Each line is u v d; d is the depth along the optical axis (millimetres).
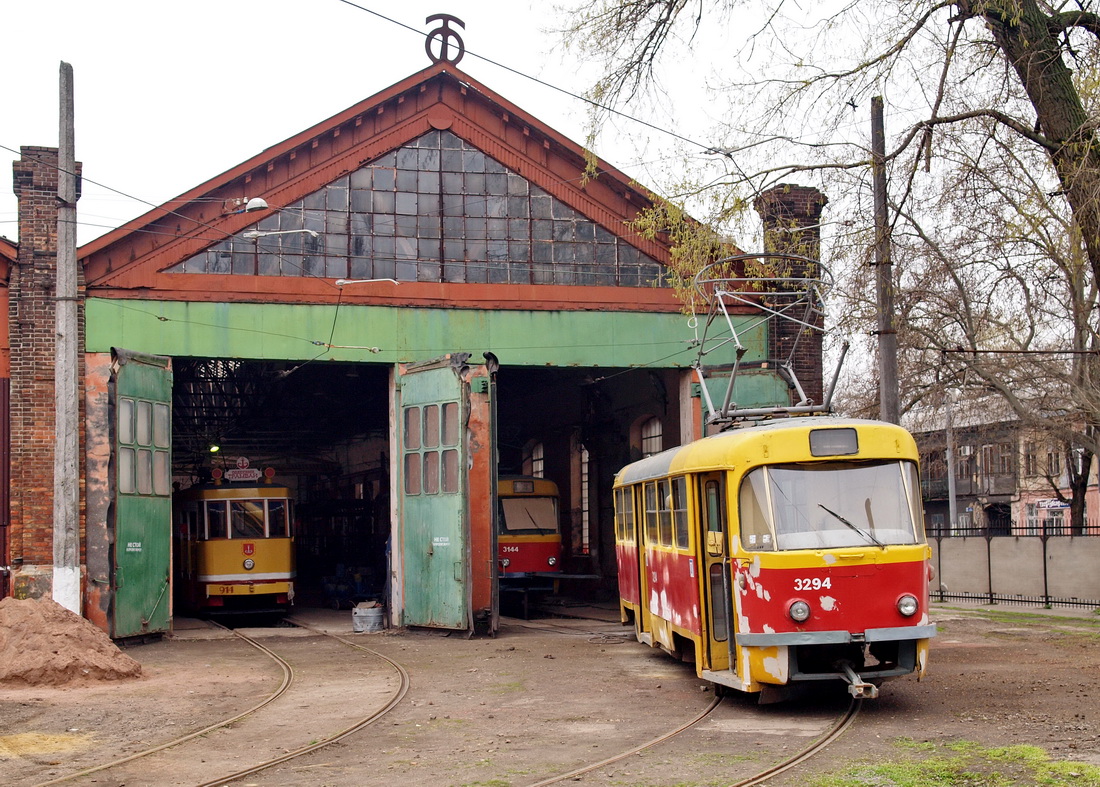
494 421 20953
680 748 9266
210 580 25531
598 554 30219
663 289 23172
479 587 21938
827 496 10797
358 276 21906
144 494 20031
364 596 30781
